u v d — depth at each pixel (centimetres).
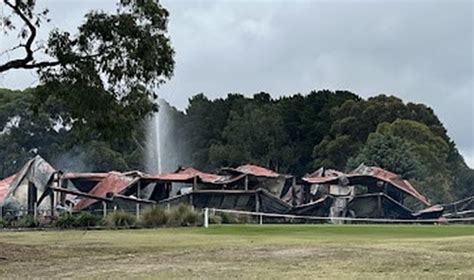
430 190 5988
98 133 2138
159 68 1975
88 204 4184
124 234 2370
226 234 2281
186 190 4334
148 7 1945
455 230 2491
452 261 1264
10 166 7144
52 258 1502
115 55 1920
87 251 1653
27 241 2030
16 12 1908
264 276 1084
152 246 1761
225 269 1200
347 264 1248
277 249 1542
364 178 4522
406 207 4788
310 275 1090
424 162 6494
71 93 1967
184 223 3023
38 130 7125
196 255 1463
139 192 4031
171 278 1084
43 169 4322
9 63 1911
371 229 2533
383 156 5925
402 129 6925
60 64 1919
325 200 4347
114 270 1228
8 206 4253
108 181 4269
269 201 4138
